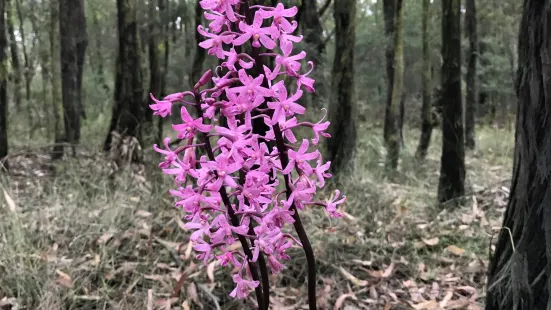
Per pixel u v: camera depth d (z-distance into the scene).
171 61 11.70
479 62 11.59
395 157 6.14
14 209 3.12
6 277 2.73
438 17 11.57
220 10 1.17
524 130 1.68
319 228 3.66
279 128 1.23
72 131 6.71
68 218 3.56
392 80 6.61
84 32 8.72
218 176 1.16
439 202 4.55
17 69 10.56
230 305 2.72
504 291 1.81
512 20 10.61
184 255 3.18
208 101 1.19
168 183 4.22
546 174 1.57
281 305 2.75
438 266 3.33
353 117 4.71
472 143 8.76
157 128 5.93
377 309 2.81
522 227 1.71
